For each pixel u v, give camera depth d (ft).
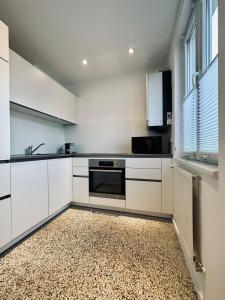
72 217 7.52
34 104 7.14
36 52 7.72
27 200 5.77
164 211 7.28
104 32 6.49
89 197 8.54
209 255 2.99
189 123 5.57
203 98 4.16
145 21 5.98
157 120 7.93
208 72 3.77
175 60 6.63
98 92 10.67
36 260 4.58
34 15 5.54
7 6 5.18
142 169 7.59
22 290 3.60
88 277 3.97
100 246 5.26
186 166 4.86
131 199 7.79
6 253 4.89
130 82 9.99
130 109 10.04
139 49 7.67
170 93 7.78
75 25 6.06
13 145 7.45
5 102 4.92
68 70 9.50
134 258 4.68
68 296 3.45
